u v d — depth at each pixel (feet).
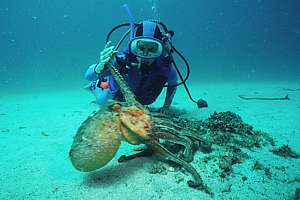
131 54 4.10
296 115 5.34
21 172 2.82
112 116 2.37
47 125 4.95
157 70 4.31
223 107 6.43
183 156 2.76
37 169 2.89
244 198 2.33
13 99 10.38
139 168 2.73
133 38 3.86
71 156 2.20
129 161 2.88
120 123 2.42
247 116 5.33
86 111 6.35
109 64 3.35
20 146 3.70
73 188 2.43
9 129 4.76
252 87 11.53
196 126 3.80
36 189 2.45
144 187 2.41
